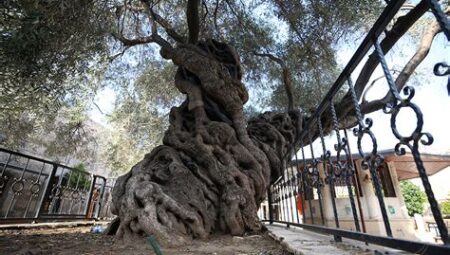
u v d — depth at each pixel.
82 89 6.74
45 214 4.99
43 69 3.05
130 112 9.21
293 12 5.13
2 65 2.76
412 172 8.07
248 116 8.41
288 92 6.48
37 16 2.60
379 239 1.57
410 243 1.29
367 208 5.95
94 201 7.61
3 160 6.92
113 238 3.14
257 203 4.14
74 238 3.29
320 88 6.77
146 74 8.32
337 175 2.36
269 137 5.43
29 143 8.54
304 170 3.38
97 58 5.27
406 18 3.72
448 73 1.09
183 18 6.93
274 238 2.89
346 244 2.10
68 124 8.36
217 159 3.87
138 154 10.48
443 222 1.12
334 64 5.89
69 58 3.54
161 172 3.56
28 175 6.21
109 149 10.53
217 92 4.45
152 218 2.85
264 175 4.21
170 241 2.69
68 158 9.73
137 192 3.08
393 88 1.41
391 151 5.80
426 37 4.27
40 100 4.75
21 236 3.49
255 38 6.37
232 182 3.64
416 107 1.22
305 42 5.48
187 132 4.22
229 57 5.24
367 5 4.45
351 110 4.80
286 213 4.49
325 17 4.84
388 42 3.94
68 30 3.14
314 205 6.14
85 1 3.32
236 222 3.37
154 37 4.82
